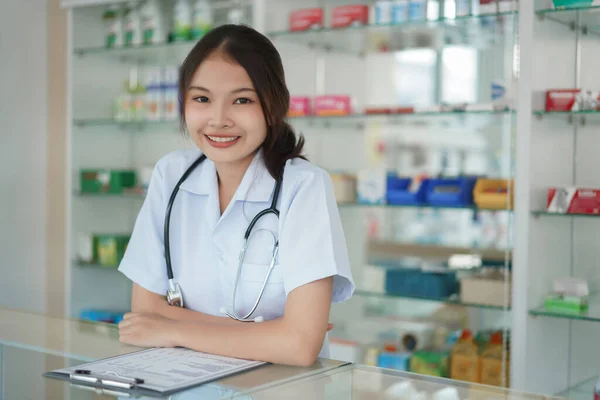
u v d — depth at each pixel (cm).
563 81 290
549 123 281
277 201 154
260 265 154
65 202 401
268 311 157
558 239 289
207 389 113
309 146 357
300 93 349
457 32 315
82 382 117
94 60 386
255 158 156
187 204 164
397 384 117
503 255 316
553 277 287
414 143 342
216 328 139
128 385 113
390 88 349
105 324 159
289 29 338
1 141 383
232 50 142
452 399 109
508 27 297
